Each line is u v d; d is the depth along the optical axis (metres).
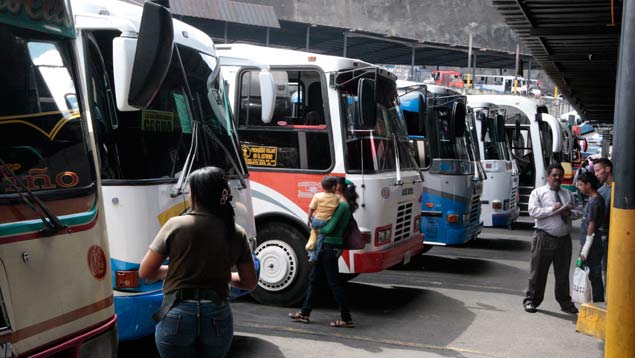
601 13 11.35
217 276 4.10
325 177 7.93
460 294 10.16
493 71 69.88
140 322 5.58
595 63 16.97
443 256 13.82
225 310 4.14
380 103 9.43
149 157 5.76
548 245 8.94
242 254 4.27
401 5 44.97
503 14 11.52
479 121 17.30
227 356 6.74
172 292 4.07
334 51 44.47
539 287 9.02
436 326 8.23
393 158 9.52
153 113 5.87
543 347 7.46
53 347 3.52
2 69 3.55
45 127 3.74
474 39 46.75
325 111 8.69
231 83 9.05
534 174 20.03
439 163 12.63
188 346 4.05
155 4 4.62
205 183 4.12
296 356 6.82
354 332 7.82
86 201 3.90
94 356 3.85
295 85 8.86
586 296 8.38
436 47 43.22
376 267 8.62
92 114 5.58
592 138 57.91
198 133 6.36
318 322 8.21
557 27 12.59
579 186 8.63
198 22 32.16
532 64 51.12
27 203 3.45
